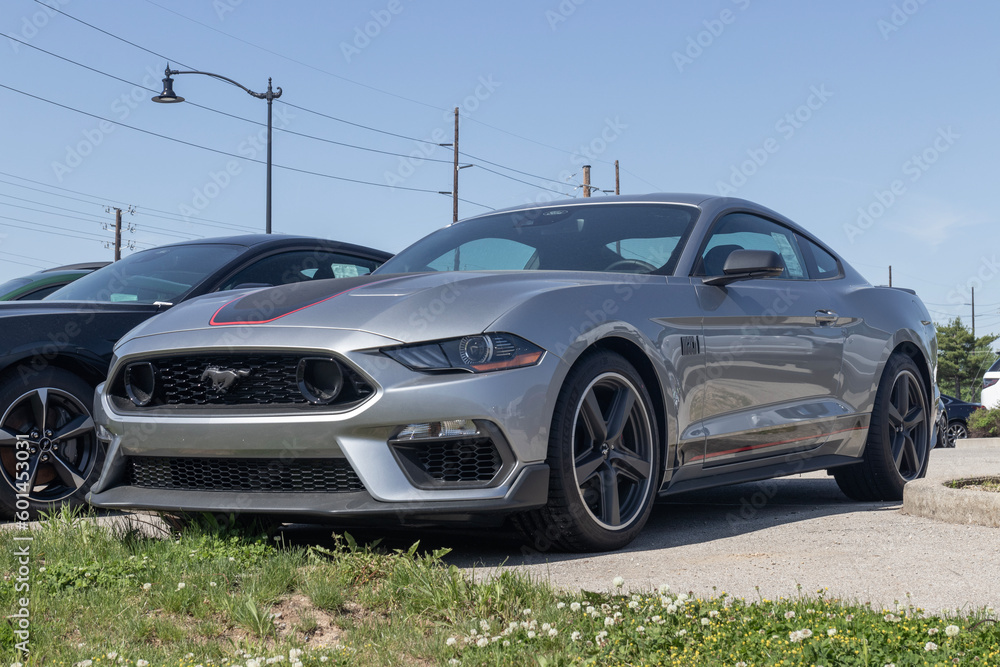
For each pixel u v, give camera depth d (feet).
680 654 7.77
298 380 11.55
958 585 10.09
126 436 12.66
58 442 16.38
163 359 12.57
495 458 11.41
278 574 10.10
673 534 14.07
